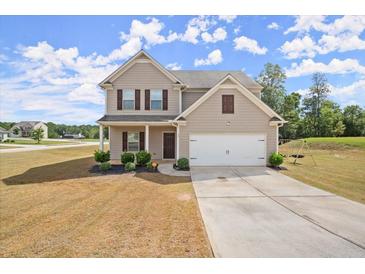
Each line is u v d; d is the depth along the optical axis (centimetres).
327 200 810
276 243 488
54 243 499
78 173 1377
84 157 2325
